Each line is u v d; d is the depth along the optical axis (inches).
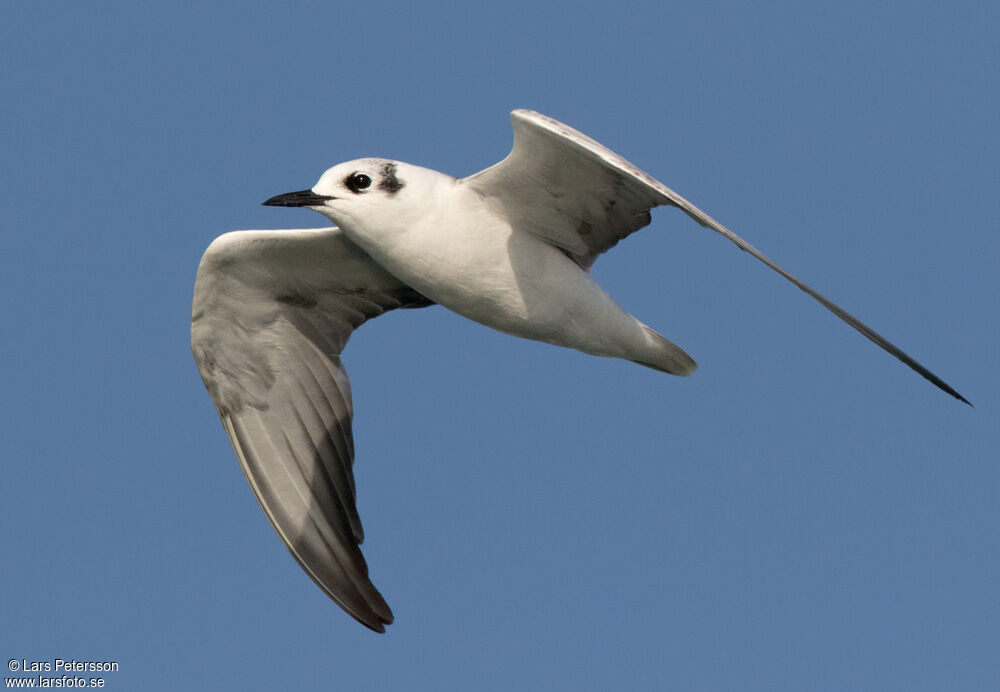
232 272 541.3
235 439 568.4
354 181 497.7
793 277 426.3
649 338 534.6
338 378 573.9
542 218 505.7
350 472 570.6
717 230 429.4
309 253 539.2
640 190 489.7
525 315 514.0
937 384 449.4
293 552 564.4
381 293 564.7
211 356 561.0
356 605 556.1
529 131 464.4
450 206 498.0
